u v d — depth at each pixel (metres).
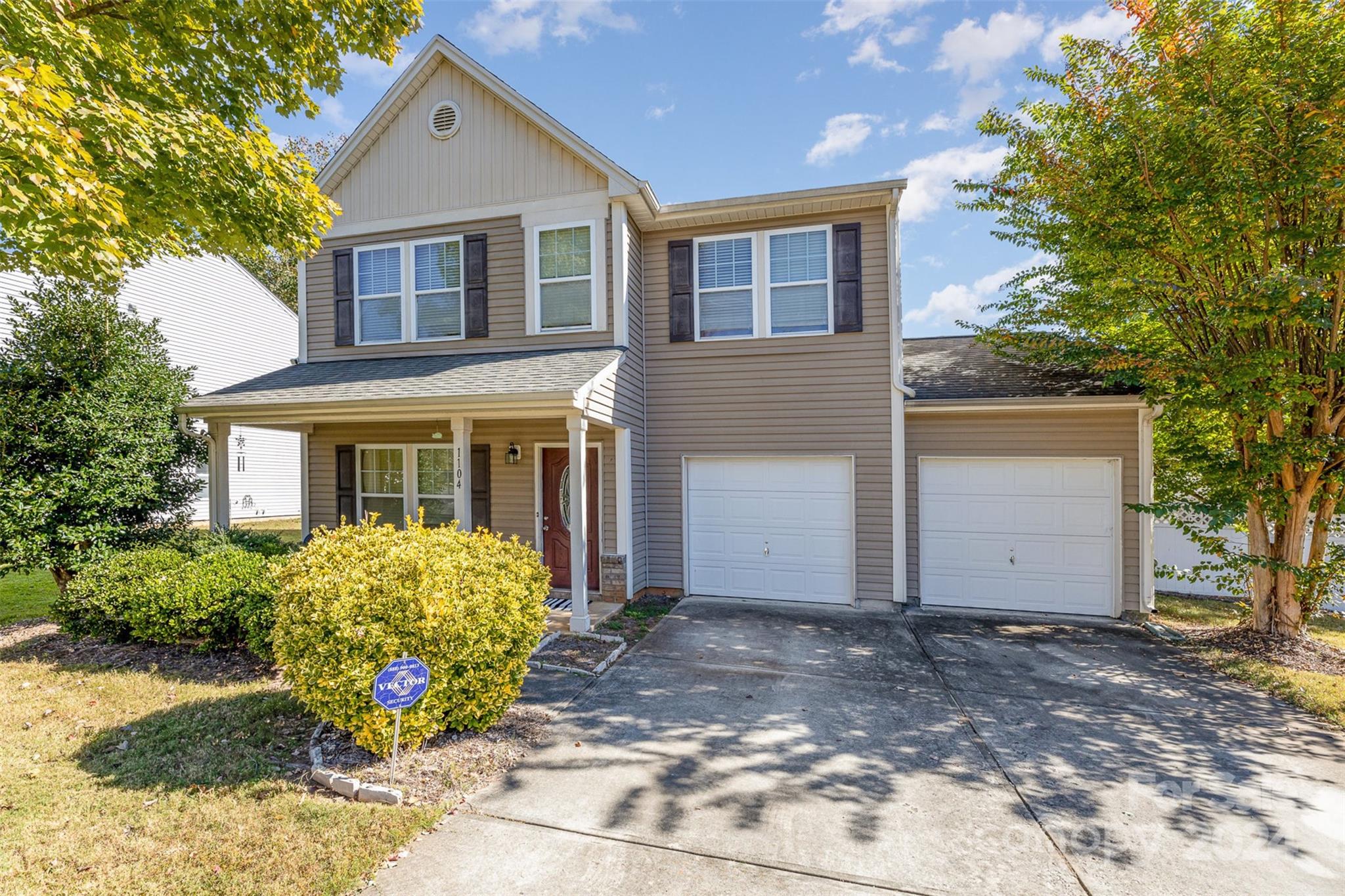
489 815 3.36
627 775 3.81
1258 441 6.34
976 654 6.31
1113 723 4.64
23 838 3.05
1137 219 6.39
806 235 8.53
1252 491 6.33
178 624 5.79
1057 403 7.70
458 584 4.23
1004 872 2.90
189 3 5.94
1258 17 5.78
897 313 8.16
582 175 8.34
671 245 8.95
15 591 9.05
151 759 3.90
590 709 4.88
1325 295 5.74
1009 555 8.12
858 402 8.31
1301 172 5.39
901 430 8.16
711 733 4.43
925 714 4.80
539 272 8.56
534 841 3.12
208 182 5.93
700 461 8.92
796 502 8.57
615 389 7.73
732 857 3.00
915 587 8.39
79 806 3.35
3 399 6.69
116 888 2.70
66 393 7.12
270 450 19.70
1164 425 7.62
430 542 4.54
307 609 3.96
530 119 8.40
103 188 4.37
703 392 8.86
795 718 4.71
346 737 4.21
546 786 3.68
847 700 5.07
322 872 2.82
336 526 9.62
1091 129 6.78
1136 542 7.77
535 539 8.73
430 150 8.96
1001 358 9.57
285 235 6.93
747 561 8.74
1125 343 8.04
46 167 4.04
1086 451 7.88
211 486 7.98
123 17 5.66
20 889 2.67
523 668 4.60
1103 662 6.08
